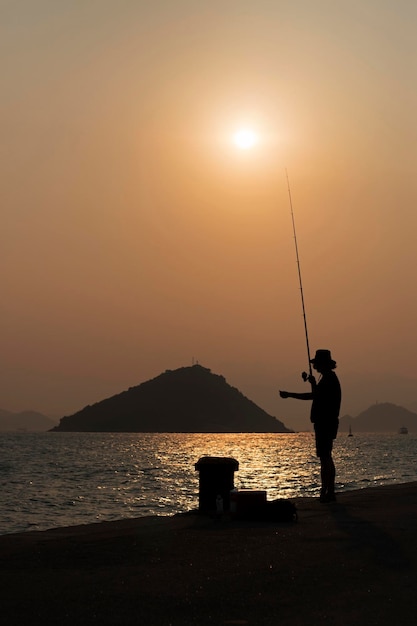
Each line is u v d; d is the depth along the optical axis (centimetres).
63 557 796
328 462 1328
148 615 552
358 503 1281
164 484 5200
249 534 938
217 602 589
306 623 530
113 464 8419
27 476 6241
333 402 1325
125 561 767
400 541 859
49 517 3209
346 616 546
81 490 4703
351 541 862
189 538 912
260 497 1087
